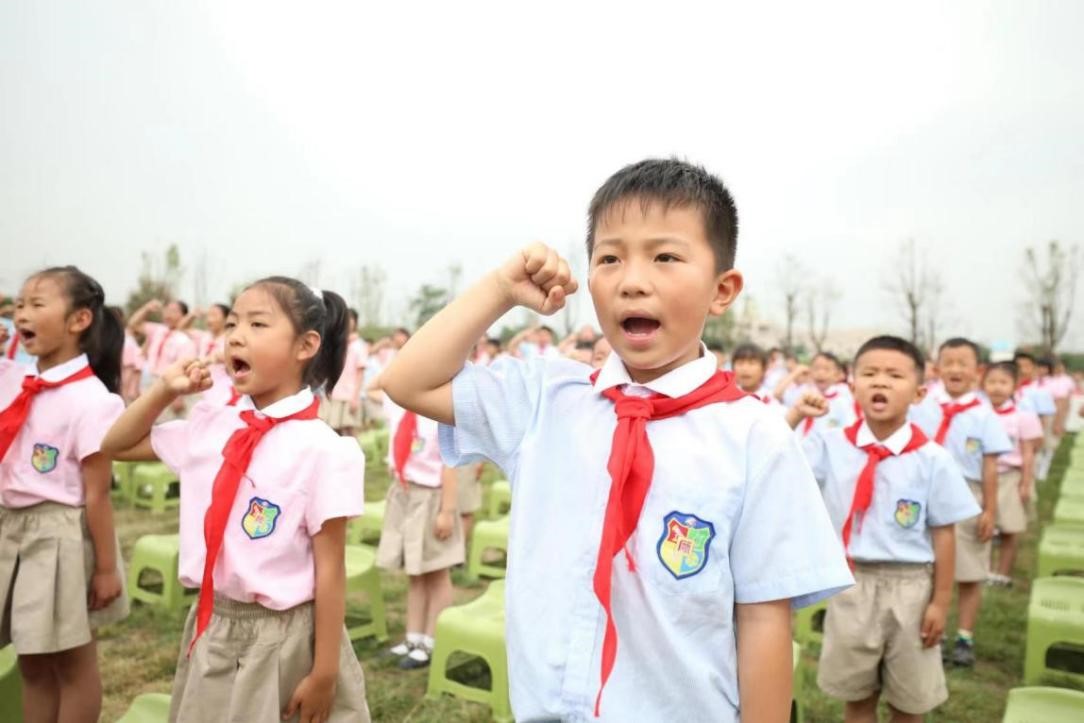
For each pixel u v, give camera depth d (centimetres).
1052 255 2677
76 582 264
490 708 346
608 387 139
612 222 131
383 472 953
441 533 400
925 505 296
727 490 125
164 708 258
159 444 228
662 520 126
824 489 328
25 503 263
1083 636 366
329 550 213
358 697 226
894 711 301
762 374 565
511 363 152
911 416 545
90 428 263
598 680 122
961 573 427
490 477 1016
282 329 223
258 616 211
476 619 355
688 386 133
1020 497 600
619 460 127
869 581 299
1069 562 488
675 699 121
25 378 268
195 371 218
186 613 448
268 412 220
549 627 127
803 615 441
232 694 209
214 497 208
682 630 123
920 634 294
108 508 272
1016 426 584
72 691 273
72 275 278
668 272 126
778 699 124
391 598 498
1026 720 256
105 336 286
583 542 129
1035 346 2686
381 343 1273
